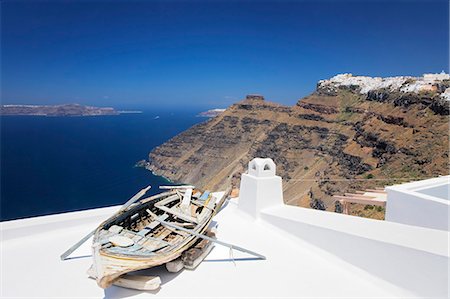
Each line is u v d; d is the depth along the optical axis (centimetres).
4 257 714
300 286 624
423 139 7425
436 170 6569
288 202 10169
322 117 13675
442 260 541
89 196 13125
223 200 987
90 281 630
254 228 902
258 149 15225
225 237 841
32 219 838
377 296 593
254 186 942
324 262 717
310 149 13175
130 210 789
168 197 900
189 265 679
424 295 564
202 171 19538
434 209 808
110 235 664
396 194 921
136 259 581
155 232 754
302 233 799
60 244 783
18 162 19550
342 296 592
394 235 649
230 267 692
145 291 601
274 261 719
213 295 593
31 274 651
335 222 770
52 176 16350
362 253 663
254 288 615
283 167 13312
